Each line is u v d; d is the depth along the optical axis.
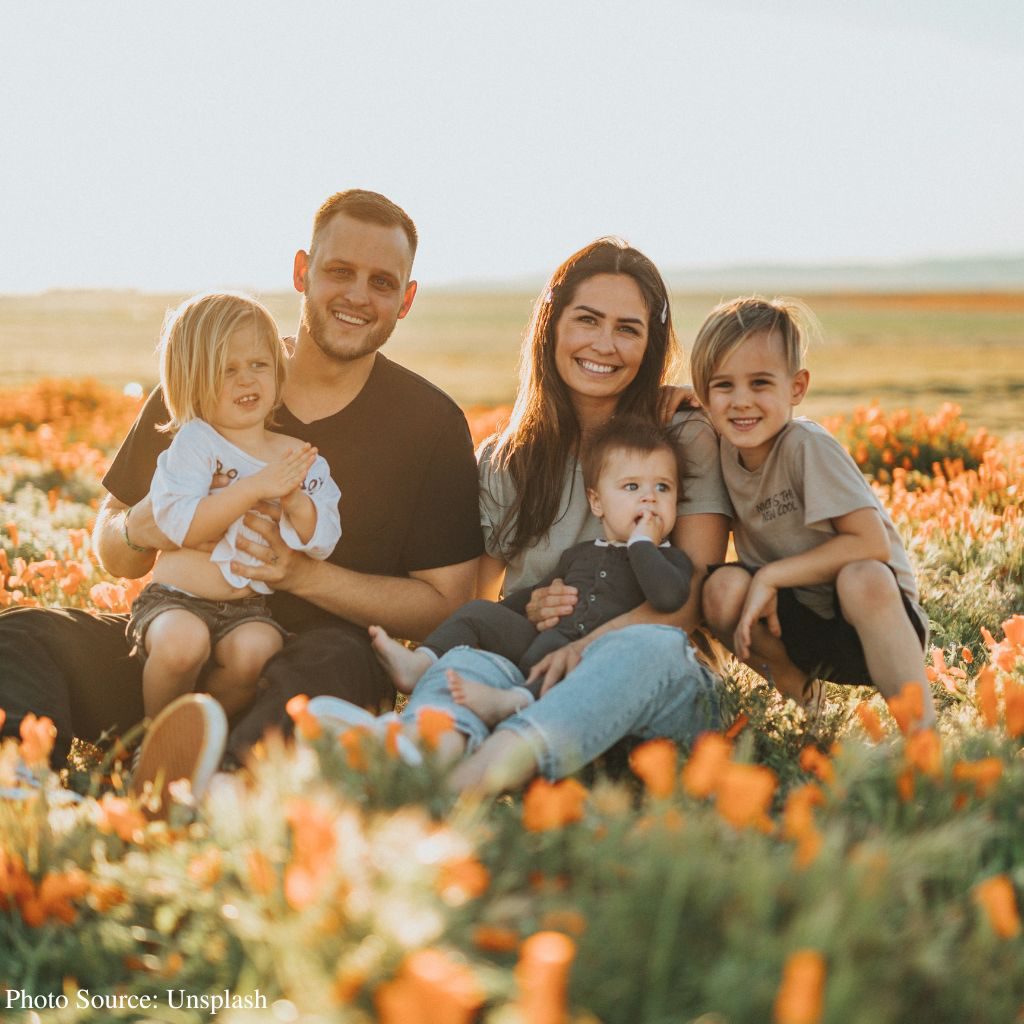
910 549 6.45
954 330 69.38
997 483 8.03
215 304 3.69
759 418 3.72
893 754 2.80
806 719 3.52
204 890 2.20
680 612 3.73
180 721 2.81
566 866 2.26
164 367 3.71
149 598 3.55
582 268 4.09
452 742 2.99
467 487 4.07
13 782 2.61
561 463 4.09
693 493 3.95
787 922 1.96
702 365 3.78
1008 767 2.72
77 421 15.89
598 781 3.06
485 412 14.09
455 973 1.50
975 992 1.87
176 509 3.53
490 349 58.56
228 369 3.64
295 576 3.71
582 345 4.00
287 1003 1.89
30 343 47.94
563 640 3.61
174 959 2.11
